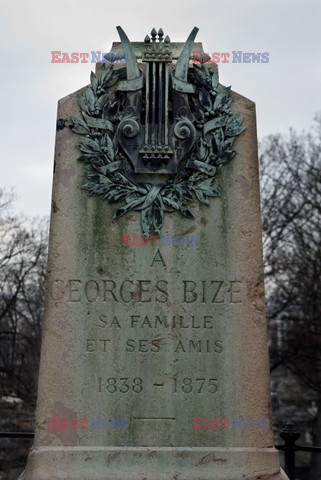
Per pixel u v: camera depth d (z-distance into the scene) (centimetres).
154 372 452
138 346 455
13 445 2159
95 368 452
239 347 457
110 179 480
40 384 449
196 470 434
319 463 2281
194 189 479
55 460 432
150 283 464
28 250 2691
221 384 452
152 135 485
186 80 498
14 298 2617
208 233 473
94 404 446
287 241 2436
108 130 490
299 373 2375
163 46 514
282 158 2538
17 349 2792
